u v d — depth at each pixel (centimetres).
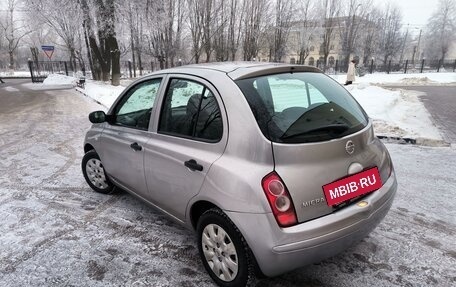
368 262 304
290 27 4069
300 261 231
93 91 1664
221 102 259
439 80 2848
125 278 287
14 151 672
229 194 239
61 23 2536
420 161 577
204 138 272
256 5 3641
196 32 3170
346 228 239
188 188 279
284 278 284
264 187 225
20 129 884
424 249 324
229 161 247
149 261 310
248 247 240
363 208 250
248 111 243
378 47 5706
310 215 232
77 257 317
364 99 1191
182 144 289
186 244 336
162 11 2247
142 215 396
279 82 277
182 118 296
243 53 3744
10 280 286
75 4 1997
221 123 257
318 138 242
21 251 327
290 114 250
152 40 2902
